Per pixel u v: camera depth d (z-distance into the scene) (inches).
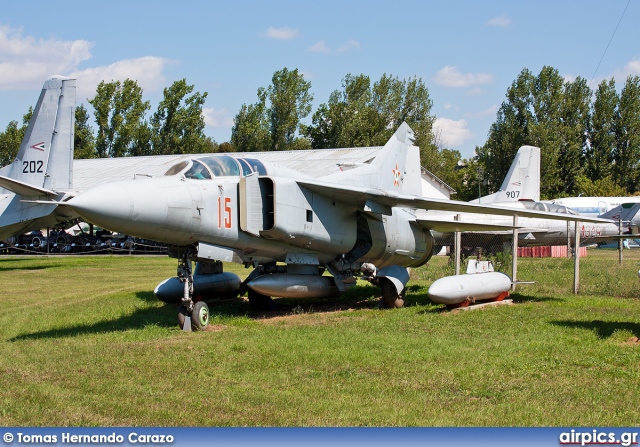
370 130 2780.5
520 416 259.1
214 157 520.7
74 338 432.5
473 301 575.5
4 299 682.8
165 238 459.5
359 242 637.9
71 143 1065.5
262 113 2992.1
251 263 558.3
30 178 1055.6
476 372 328.2
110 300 660.1
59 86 1060.5
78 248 1663.4
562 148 2640.3
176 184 464.8
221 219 493.4
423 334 440.8
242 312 577.0
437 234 1085.1
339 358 361.1
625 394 289.9
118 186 426.9
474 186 3248.0
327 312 581.3
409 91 2819.9
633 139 2642.7
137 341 421.4
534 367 338.3
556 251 1651.1
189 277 478.0
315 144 2930.6
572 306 571.8
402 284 600.4
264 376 323.9
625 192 2576.3
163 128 2790.4
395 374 326.0
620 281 754.2
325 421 254.2
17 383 314.8
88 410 270.7
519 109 2583.7
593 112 2689.5
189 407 273.3
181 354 377.4
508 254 976.3
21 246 1697.8
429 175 1886.1
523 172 1362.0
